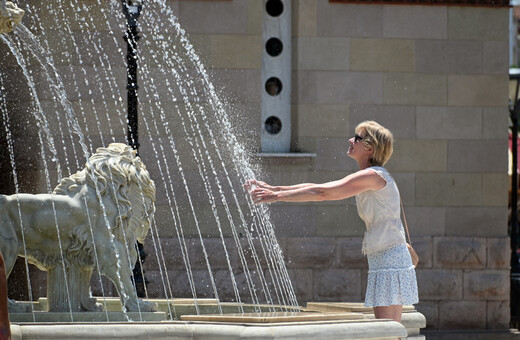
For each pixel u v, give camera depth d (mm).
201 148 26094
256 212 26328
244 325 9703
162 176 25766
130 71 19531
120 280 11844
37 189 25109
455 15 27953
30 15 25109
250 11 26750
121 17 25609
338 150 27219
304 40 27219
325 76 27312
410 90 27750
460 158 27984
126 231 11992
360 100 27469
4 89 25250
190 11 26422
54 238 11766
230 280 25938
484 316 27609
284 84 27406
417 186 27750
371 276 12203
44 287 25062
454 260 27516
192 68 26203
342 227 27000
